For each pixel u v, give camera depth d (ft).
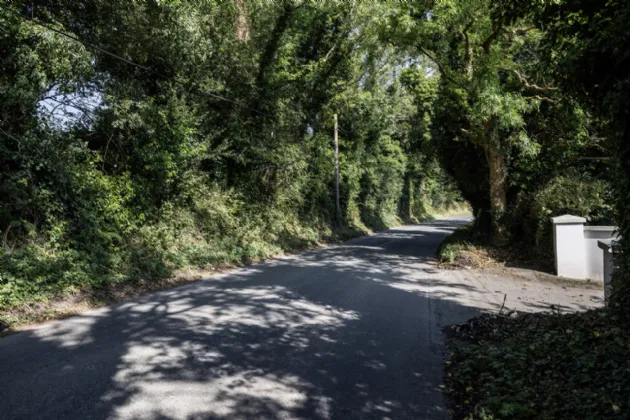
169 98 39.47
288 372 15.28
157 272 32.60
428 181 179.63
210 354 16.78
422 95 70.28
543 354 15.06
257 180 57.41
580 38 15.72
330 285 32.91
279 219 60.80
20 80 27.09
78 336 18.76
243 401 12.84
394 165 124.57
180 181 40.68
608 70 14.48
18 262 23.95
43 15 30.81
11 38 26.76
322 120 81.41
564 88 16.35
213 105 48.03
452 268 43.21
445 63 48.91
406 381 14.87
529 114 47.42
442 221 164.45
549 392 12.17
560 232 38.06
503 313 23.82
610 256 22.89
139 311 23.50
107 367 15.15
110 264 29.96
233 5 46.60
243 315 22.91
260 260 48.06
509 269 41.47
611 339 14.82
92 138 36.27
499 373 14.11
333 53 74.95
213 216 45.75
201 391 13.42
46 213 27.99
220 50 44.78
